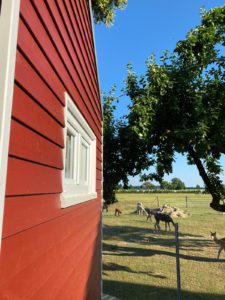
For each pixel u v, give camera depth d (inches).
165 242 584.7
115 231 719.7
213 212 1099.3
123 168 342.6
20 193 65.1
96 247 220.5
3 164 55.3
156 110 297.6
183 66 300.4
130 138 304.3
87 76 178.1
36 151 76.5
